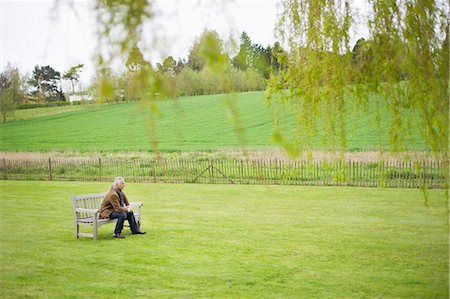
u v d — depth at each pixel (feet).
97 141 137.08
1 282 26.43
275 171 76.84
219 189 68.28
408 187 62.90
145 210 52.39
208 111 159.84
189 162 86.48
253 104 153.69
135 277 27.04
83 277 27.22
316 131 18.66
